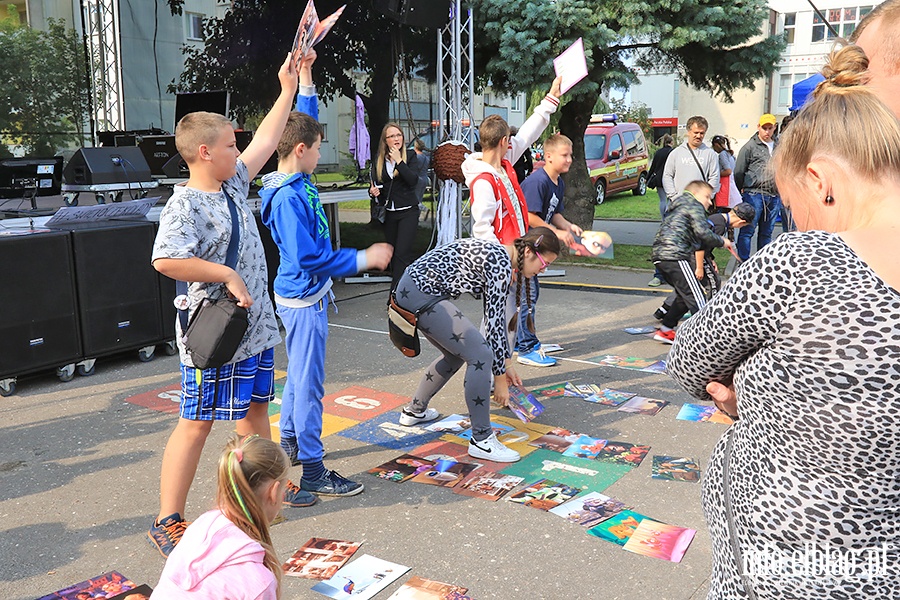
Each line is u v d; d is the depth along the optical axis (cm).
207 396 315
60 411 503
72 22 1080
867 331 116
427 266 405
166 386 557
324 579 302
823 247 123
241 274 319
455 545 329
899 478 121
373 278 982
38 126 1069
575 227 553
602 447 436
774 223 931
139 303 607
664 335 671
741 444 140
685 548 324
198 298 314
